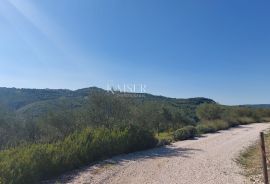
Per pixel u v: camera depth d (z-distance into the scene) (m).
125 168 16.97
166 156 20.55
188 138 30.27
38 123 28.16
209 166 17.19
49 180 14.88
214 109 49.91
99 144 20.31
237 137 30.45
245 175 15.08
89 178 14.95
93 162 18.78
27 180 13.98
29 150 16.06
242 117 52.62
